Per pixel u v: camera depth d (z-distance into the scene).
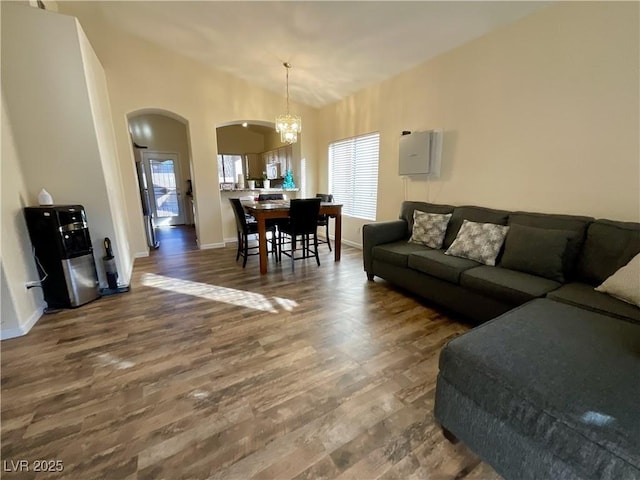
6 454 1.23
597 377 1.01
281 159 6.94
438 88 3.24
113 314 2.49
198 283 3.24
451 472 1.17
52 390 1.60
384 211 4.20
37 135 2.52
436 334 2.18
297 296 2.88
